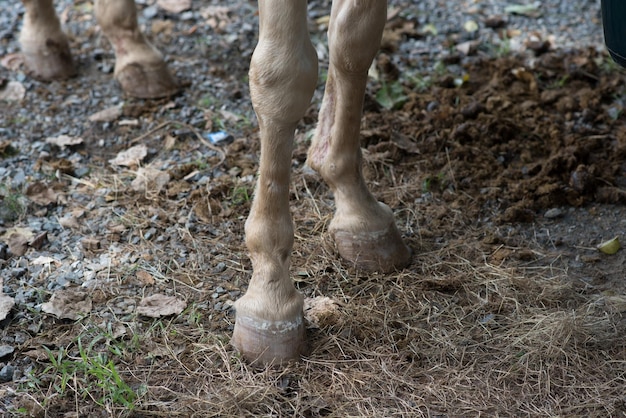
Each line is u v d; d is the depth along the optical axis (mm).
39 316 2969
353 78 2838
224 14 5109
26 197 3574
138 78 4273
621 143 3881
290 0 2344
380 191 3633
